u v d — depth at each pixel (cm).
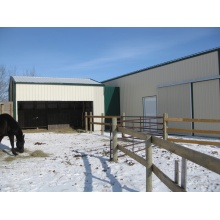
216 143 741
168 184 311
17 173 532
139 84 1516
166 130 818
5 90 3484
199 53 1099
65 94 1541
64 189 427
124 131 575
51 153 771
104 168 570
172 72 1260
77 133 1448
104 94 1666
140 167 567
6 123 717
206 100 1070
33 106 1780
